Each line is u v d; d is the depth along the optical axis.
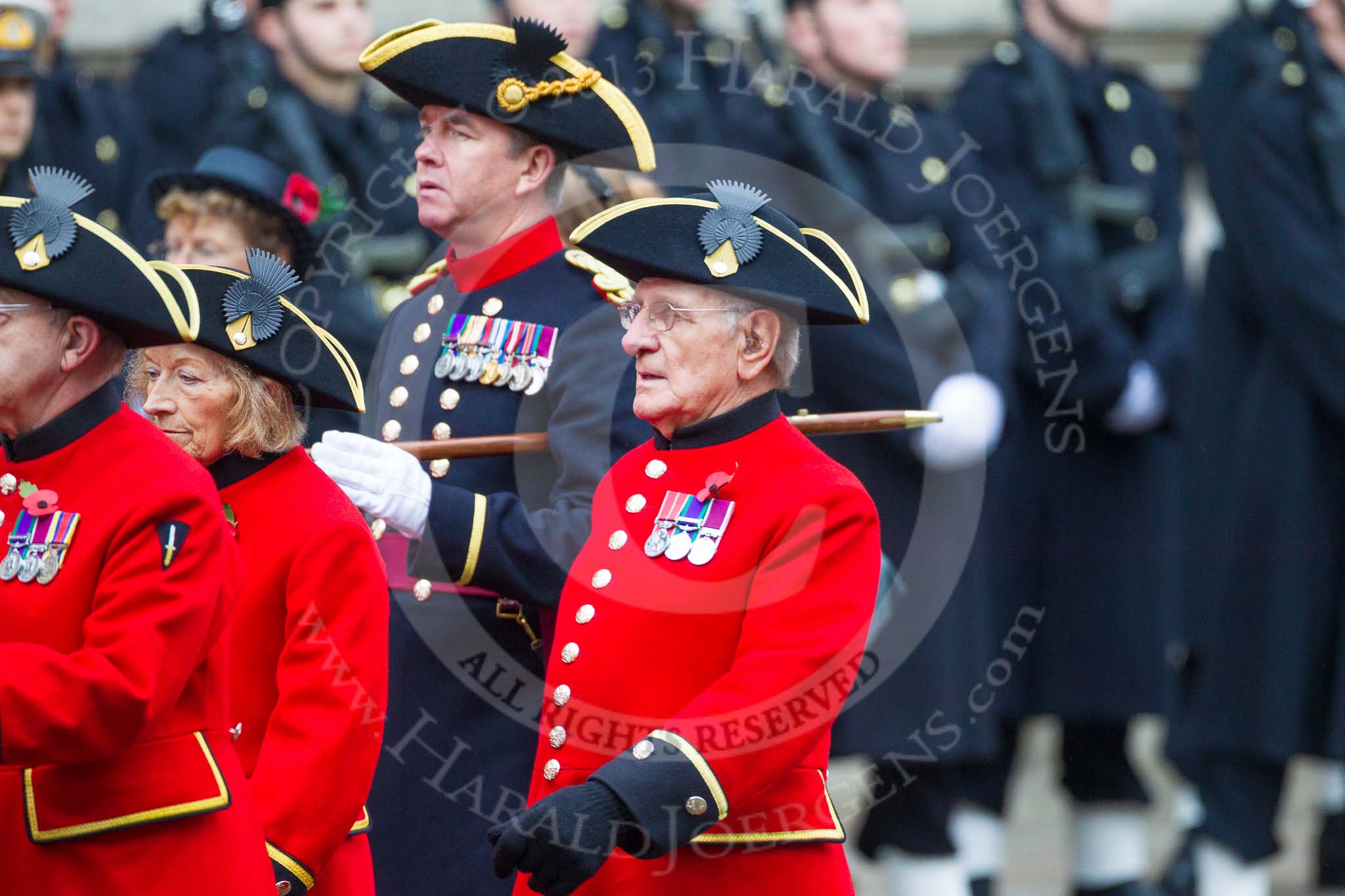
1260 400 21.80
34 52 20.81
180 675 10.75
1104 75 22.77
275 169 17.08
